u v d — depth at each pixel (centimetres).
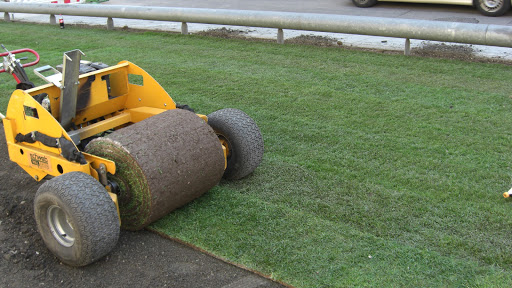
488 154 540
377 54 946
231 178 492
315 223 418
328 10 1328
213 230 411
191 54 1002
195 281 357
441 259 371
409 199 455
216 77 843
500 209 435
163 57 986
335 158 540
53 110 449
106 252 366
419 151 552
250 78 832
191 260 380
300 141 586
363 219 425
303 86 783
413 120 638
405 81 789
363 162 529
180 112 430
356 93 744
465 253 379
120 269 374
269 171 514
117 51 1047
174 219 428
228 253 381
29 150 428
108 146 390
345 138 591
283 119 655
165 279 360
